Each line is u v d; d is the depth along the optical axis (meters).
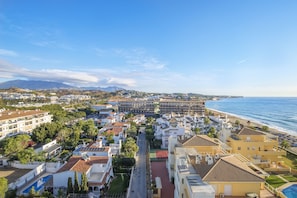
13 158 57.34
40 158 57.03
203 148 46.25
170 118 117.38
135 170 54.94
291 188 44.19
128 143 67.81
